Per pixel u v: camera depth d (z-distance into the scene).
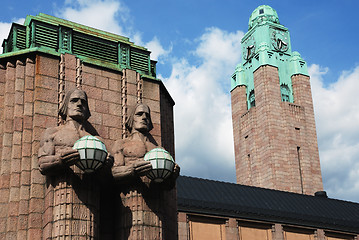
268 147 79.88
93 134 14.16
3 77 13.90
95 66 15.07
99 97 14.77
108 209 13.58
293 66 88.06
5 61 14.02
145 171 12.86
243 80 91.50
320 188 80.12
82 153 11.72
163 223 13.55
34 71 13.97
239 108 89.44
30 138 13.17
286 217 38.53
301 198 45.06
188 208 34.12
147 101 15.76
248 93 90.06
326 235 40.41
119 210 13.40
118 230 13.26
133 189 13.34
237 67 93.25
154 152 13.02
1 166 12.81
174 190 16.28
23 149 12.98
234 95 91.81
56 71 14.23
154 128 15.56
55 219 11.89
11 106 13.53
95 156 11.73
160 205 13.53
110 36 16.75
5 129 13.20
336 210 44.97
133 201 13.22
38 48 14.12
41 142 12.72
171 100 18.23
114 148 13.89
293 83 86.94
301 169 80.50
